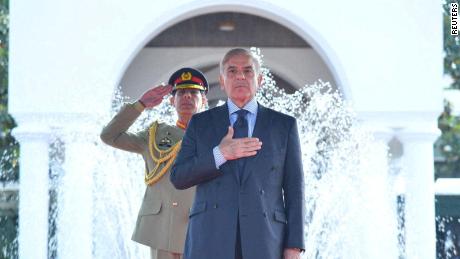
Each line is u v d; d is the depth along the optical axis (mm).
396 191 13945
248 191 5445
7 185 17781
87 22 12727
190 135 5668
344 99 13078
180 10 12914
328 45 12945
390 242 12898
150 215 7207
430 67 12875
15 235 15242
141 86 16656
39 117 12570
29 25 12648
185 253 5578
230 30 16359
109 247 12352
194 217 5547
